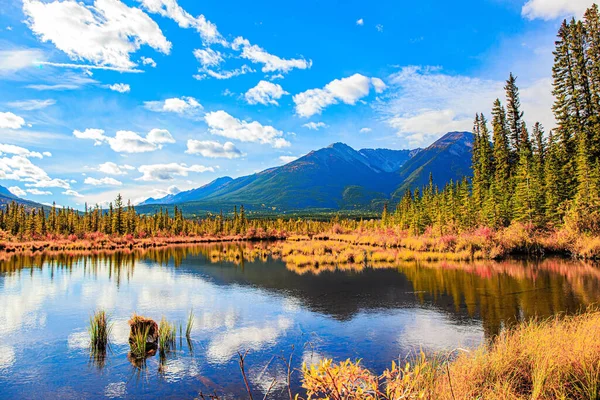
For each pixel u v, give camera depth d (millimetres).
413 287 22516
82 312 17312
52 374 10312
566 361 7055
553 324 11547
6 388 9461
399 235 68562
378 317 15812
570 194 47188
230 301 19422
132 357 11531
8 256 46625
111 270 32594
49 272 31250
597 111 49375
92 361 11258
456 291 20750
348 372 4465
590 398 5914
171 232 100375
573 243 37062
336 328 14273
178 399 8711
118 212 83625
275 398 8602
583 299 17516
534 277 24375
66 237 76312
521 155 58531
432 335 13062
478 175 69812
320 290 22141
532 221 47719
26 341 13188
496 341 11461
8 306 18578
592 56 49750
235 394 8914
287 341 12820
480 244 41375
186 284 24797
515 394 6383
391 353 11375
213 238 93438
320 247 49812
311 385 4484
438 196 75250
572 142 51844
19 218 87812
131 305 18703
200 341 12961
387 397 4770
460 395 5930
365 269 31219
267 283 24844
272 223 135625
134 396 8914
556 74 55031
